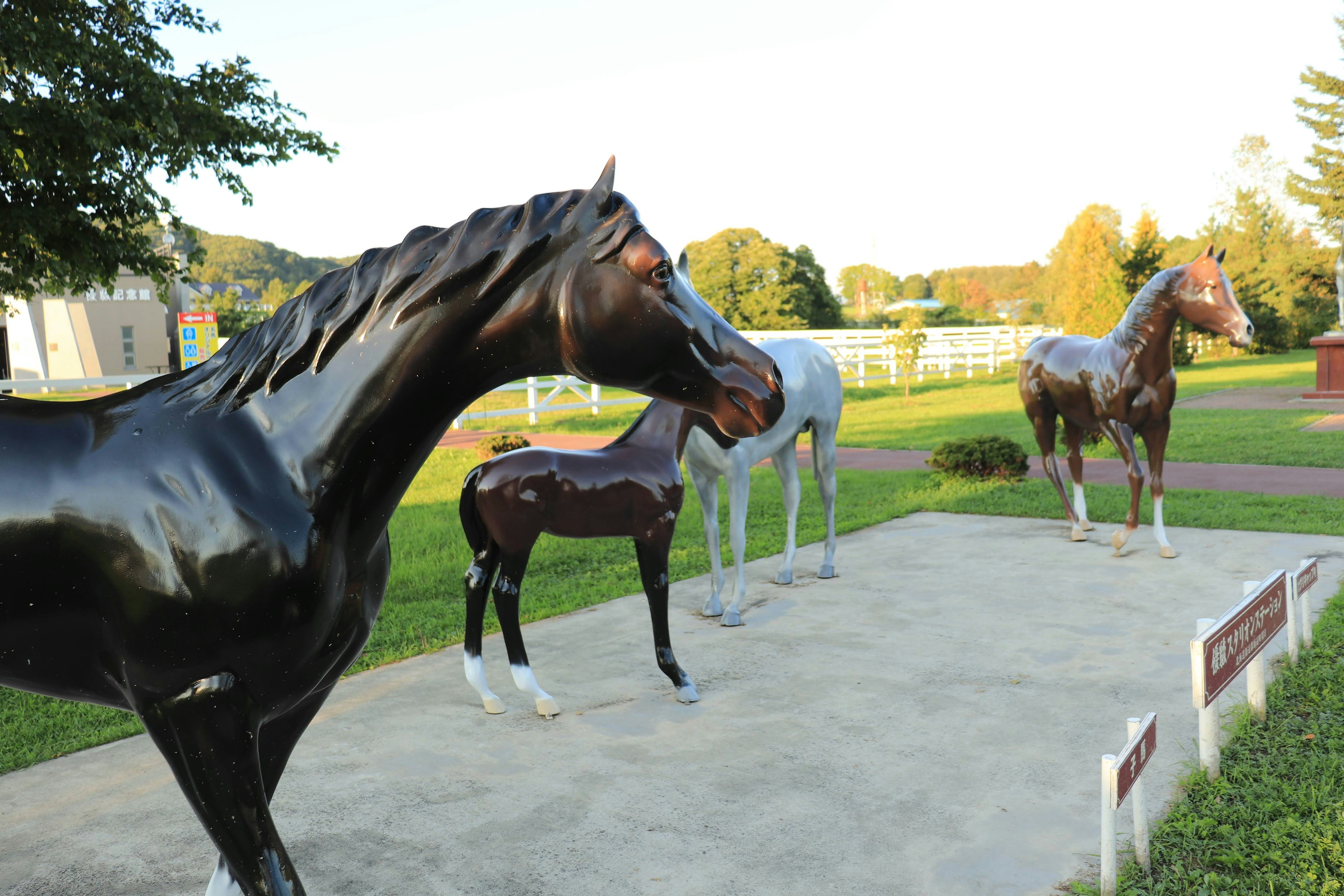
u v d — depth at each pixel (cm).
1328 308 3781
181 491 156
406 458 170
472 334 163
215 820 159
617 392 2586
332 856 302
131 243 720
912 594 634
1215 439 1456
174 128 646
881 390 2833
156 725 161
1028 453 1393
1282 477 1104
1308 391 2336
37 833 322
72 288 727
